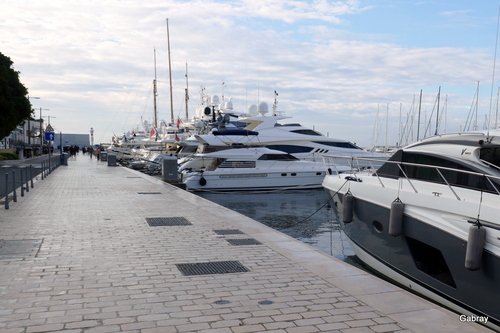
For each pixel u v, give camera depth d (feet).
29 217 33.76
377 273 31.81
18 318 14.07
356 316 14.69
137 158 152.76
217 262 21.39
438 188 27.27
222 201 75.97
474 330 13.74
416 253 26.86
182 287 17.52
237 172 85.30
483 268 20.98
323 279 18.80
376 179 33.81
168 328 13.44
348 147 103.81
